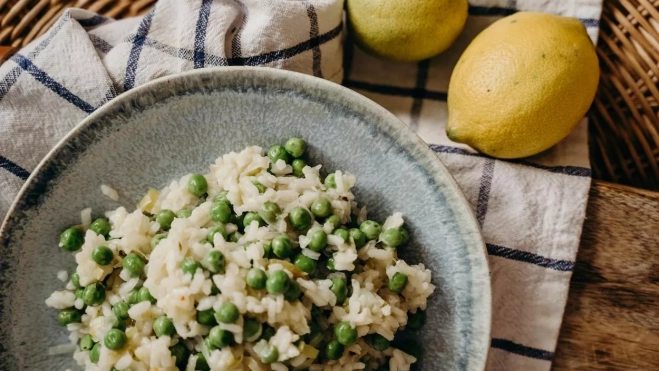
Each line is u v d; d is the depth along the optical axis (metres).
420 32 0.38
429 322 0.38
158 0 0.39
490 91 0.36
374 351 0.37
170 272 0.34
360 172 0.38
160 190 0.39
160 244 0.35
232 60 0.40
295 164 0.38
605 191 0.40
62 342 0.38
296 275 0.35
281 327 0.34
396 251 0.38
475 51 0.38
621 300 0.39
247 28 0.39
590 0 0.41
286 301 0.34
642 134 0.42
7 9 0.44
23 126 0.39
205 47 0.39
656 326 0.39
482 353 0.36
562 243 0.39
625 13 0.43
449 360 0.37
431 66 0.43
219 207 0.36
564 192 0.39
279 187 0.37
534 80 0.36
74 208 0.37
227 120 0.38
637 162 0.42
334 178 0.37
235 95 0.37
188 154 0.38
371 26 0.39
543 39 0.36
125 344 0.35
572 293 0.40
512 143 0.38
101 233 0.37
